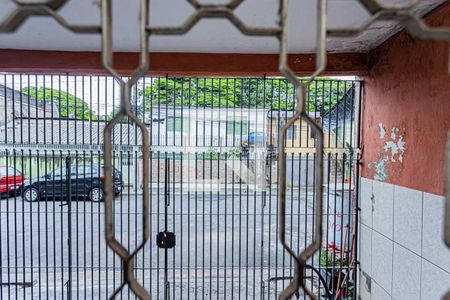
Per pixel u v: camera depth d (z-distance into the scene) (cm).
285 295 68
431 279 185
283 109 356
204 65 284
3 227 598
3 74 304
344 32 65
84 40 248
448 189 62
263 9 190
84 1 176
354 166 299
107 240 68
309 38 238
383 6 62
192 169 512
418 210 199
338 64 279
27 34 234
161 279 395
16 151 345
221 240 513
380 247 248
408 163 211
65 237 539
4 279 398
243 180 421
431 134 187
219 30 223
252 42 252
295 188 449
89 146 327
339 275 309
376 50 260
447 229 62
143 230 69
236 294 362
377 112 258
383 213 244
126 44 256
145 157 69
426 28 62
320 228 71
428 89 190
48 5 62
